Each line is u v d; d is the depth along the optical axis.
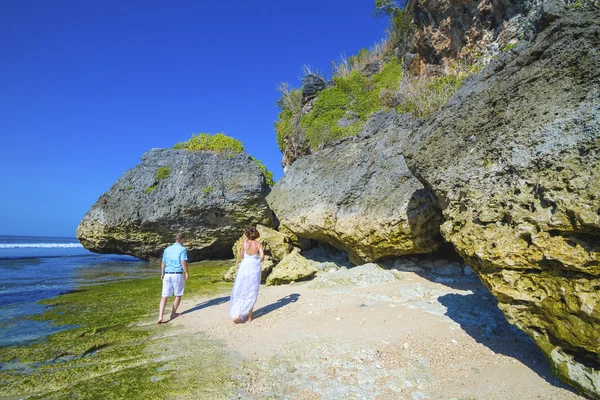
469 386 3.86
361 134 12.53
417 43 16.03
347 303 7.05
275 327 6.10
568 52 4.41
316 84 21.08
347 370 4.38
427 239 8.61
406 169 9.58
